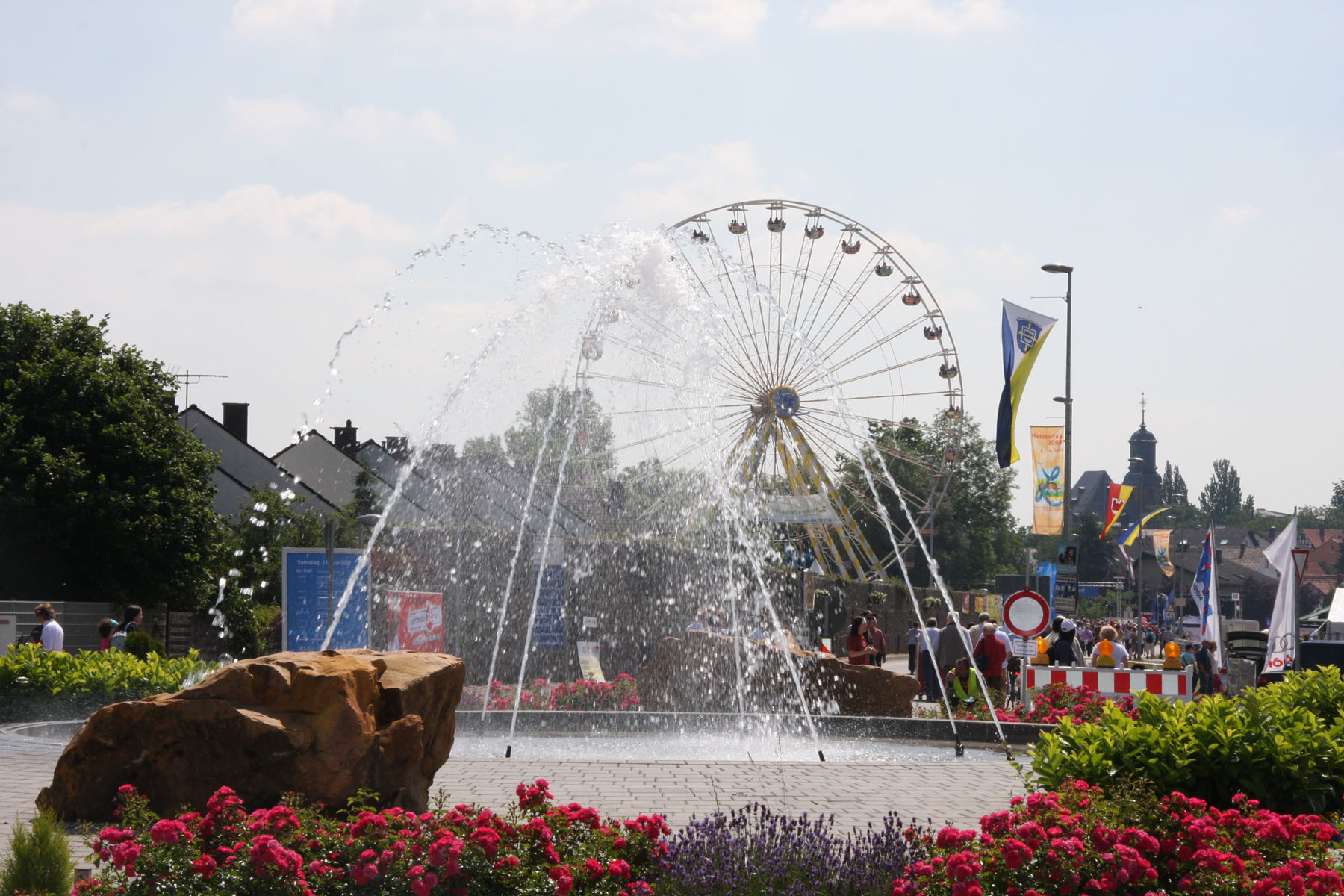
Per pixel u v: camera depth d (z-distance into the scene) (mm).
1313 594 145750
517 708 19406
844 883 7152
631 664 35500
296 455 61750
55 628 20109
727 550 38344
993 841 7324
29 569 40156
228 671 9266
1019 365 38562
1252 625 44250
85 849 8633
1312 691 14039
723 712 20828
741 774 13812
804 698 21609
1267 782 10352
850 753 17078
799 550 49250
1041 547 139000
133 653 26797
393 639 24531
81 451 41188
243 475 56688
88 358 42219
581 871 6887
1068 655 23828
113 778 9258
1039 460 44406
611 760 14953
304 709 9086
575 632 35312
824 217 50781
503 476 42344
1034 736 18125
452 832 6965
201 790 9039
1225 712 10961
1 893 6793
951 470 55188
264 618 44750
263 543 48031
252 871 6625
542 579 34062
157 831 6754
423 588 34031
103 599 41156
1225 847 7480
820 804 11734
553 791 12289
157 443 42812
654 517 39250
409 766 9414
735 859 7273
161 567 42156
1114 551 136250
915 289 51656
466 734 19031
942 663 24094
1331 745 10562
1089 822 7707
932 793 12648
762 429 44125
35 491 39469
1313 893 6836
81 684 18047
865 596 57250
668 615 36312
